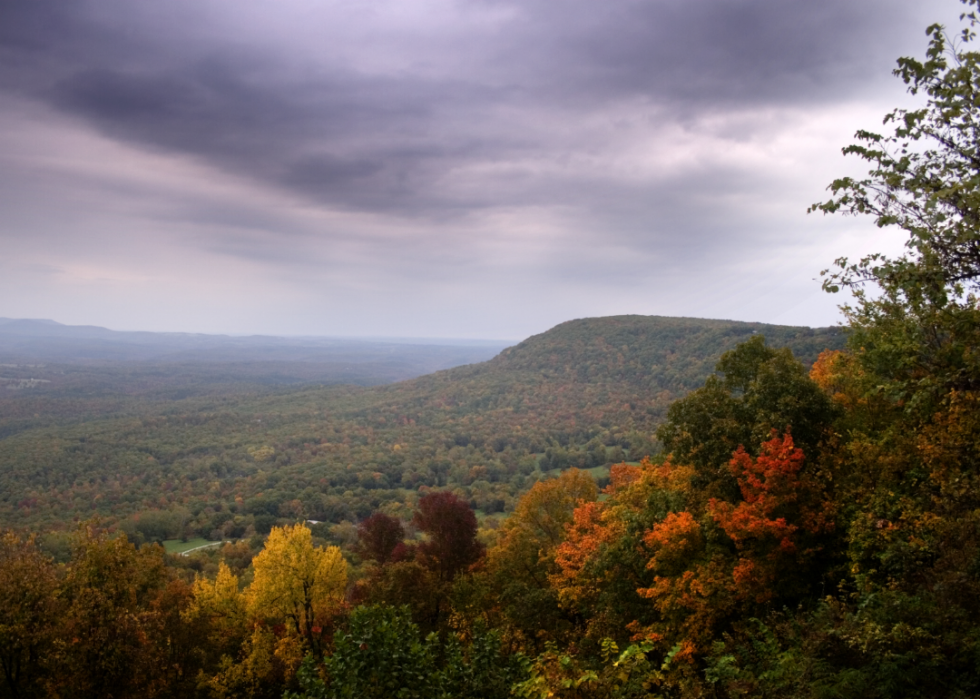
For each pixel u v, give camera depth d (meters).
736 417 17.56
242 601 31.20
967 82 6.90
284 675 27.38
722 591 13.15
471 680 8.66
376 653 7.74
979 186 6.73
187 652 25.81
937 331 8.87
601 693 7.50
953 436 9.80
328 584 29.55
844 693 6.64
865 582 9.81
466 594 23.05
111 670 17.64
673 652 7.72
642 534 17.14
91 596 18.69
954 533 9.05
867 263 7.99
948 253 7.43
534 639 19.80
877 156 7.82
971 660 6.41
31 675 19.25
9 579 17.95
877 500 11.69
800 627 9.23
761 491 13.87
